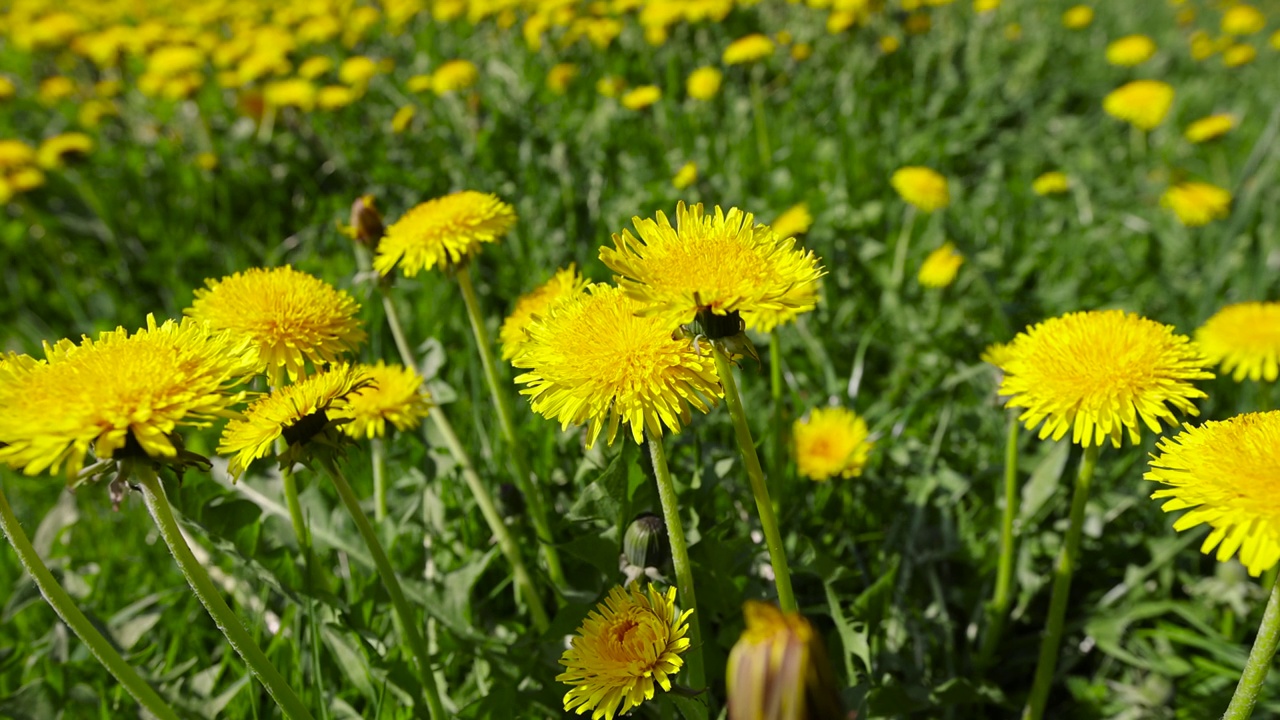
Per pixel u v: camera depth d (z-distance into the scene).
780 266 0.28
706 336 0.28
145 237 0.79
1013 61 1.18
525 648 0.37
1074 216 0.75
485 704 0.33
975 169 0.88
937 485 0.45
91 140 0.96
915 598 0.42
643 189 0.73
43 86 1.05
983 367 0.45
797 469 0.44
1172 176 0.78
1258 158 0.77
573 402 0.28
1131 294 0.63
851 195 0.76
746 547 0.36
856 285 0.62
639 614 0.29
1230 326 0.46
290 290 0.33
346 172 0.84
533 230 0.68
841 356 0.56
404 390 0.38
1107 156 0.91
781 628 0.23
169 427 0.26
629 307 0.29
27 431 0.26
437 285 0.57
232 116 1.06
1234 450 0.27
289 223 0.81
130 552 0.46
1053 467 0.40
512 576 0.40
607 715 0.28
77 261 0.77
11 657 0.40
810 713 0.23
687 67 1.03
